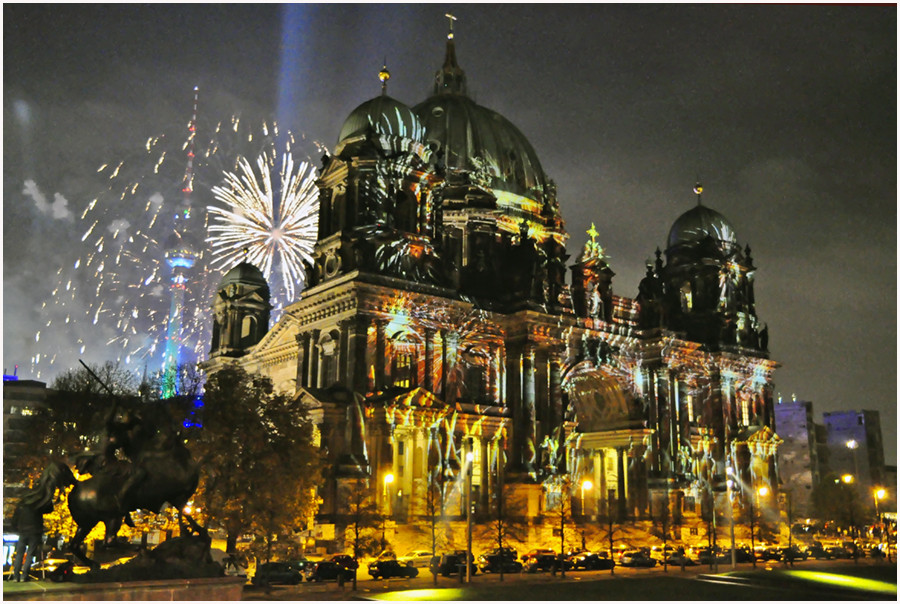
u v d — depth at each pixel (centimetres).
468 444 9719
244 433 6612
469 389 10131
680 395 11762
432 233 9975
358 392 8769
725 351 12250
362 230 9294
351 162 9431
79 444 8112
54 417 8250
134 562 3547
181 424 6744
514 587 5991
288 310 9794
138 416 3756
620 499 11350
